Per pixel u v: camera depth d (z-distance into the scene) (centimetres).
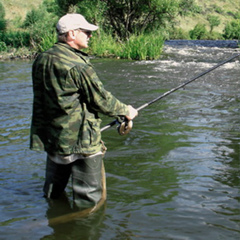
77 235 249
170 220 270
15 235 249
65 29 270
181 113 615
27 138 483
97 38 1998
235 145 446
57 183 301
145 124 548
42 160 400
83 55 273
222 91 808
